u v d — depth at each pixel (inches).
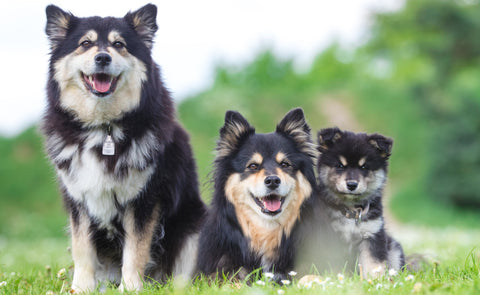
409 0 1620.3
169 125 258.5
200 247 260.4
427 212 952.9
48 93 249.3
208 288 218.1
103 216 246.7
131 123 243.6
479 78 1381.6
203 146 1039.6
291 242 249.3
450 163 1019.3
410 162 1237.7
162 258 269.7
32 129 1120.8
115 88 239.6
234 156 257.1
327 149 298.0
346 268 262.4
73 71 239.5
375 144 294.8
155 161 248.1
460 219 914.7
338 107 1429.6
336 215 278.2
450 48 1562.5
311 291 194.9
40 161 1050.1
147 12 262.5
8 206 946.7
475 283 196.2
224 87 1445.6
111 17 257.6
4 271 300.8
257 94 1408.7
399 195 1073.5
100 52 234.2
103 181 238.2
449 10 1530.5
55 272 288.0
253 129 263.1
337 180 279.3
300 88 1675.7
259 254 250.8
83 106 241.0
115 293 223.9
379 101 1456.7
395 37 1726.1
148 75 251.6
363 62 1835.6
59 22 252.2
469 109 1019.3
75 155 241.0
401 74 1640.0
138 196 247.4
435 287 193.9
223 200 254.4
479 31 1505.9
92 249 253.1
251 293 191.0
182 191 269.9
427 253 315.9
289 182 244.4
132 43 251.6
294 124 262.1
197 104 1273.4
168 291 217.6
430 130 1160.8
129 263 249.1
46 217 882.8
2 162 1036.5
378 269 233.0
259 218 250.8
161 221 260.5
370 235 270.4
